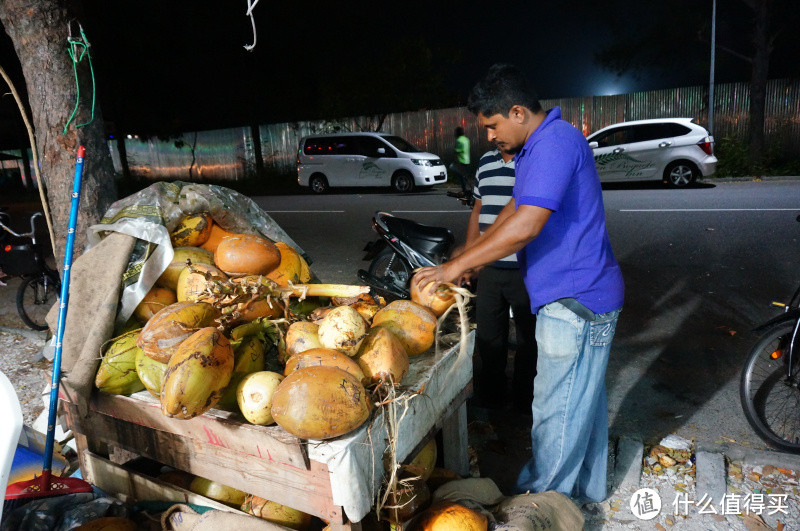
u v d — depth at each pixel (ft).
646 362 13.56
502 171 10.14
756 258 21.21
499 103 6.94
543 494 7.56
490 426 11.07
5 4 10.39
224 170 83.20
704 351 13.98
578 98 56.18
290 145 75.20
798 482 9.23
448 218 32.76
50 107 10.73
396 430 5.95
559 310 7.32
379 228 15.97
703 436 10.52
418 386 6.52
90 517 7.23
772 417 10.71
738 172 45.14
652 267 21.13
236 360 6.50
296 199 47.88
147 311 7.44
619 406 11.71
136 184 80.07
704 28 51.75
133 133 76.79
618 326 15.89
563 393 7.57
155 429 7.04
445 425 8.14
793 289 17.88
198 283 7.04
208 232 8.50
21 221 42.80
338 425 5.43
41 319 18.35
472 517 6.43
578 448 8.02
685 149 38.29
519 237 6.64
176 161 87.04
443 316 7.50
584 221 7.06
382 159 46.91
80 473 8.87
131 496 7.94
